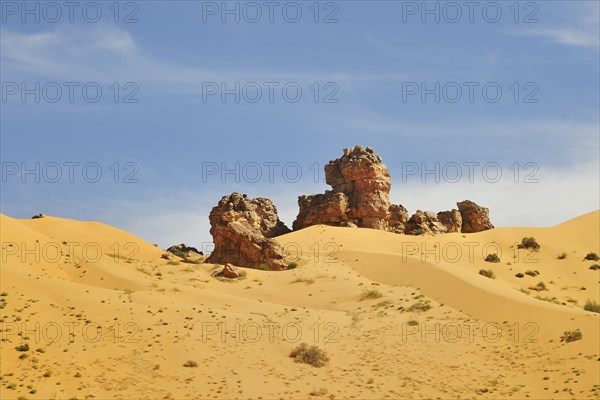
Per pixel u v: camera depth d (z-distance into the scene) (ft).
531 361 190.49
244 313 230.48
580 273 364.99
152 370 182.29
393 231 439.63
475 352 198.70
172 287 254.06
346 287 274.77
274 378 183.42
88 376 175.42
